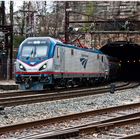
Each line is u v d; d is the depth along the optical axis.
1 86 37.34
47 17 67.94
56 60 35.44
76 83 41.50
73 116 18.00
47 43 34.91
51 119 16.61
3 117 18.17
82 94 30.67
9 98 25.33
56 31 65.88
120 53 77.50
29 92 32.59
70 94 30.06
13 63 47.38
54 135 12.91
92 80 47.44
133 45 69.31
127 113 20.39
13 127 14.71
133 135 12.94
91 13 57.53
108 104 24.89
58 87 39.16
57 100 26.33
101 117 18.77
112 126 15.43
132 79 87.19
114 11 56.38
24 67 34.62
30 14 62.41
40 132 14.49
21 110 20.59
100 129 14.75
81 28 57.56
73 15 58.38
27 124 15.35
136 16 55.75
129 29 56.78
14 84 38.41
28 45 35.22
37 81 34.31
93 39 56.75
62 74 36.97
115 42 59.44
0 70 46.75
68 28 51.41
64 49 37.41
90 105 23.86
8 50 48.62
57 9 67.12
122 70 80.31
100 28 57.59
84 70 43.62
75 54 40.53
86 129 14.30
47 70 34.25
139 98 30.06
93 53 47.56
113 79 65.94
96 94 32.34
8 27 46.66
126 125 16.22
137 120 16.95
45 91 34.16
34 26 61.38
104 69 53.38
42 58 34.41
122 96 31.02
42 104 23.59
